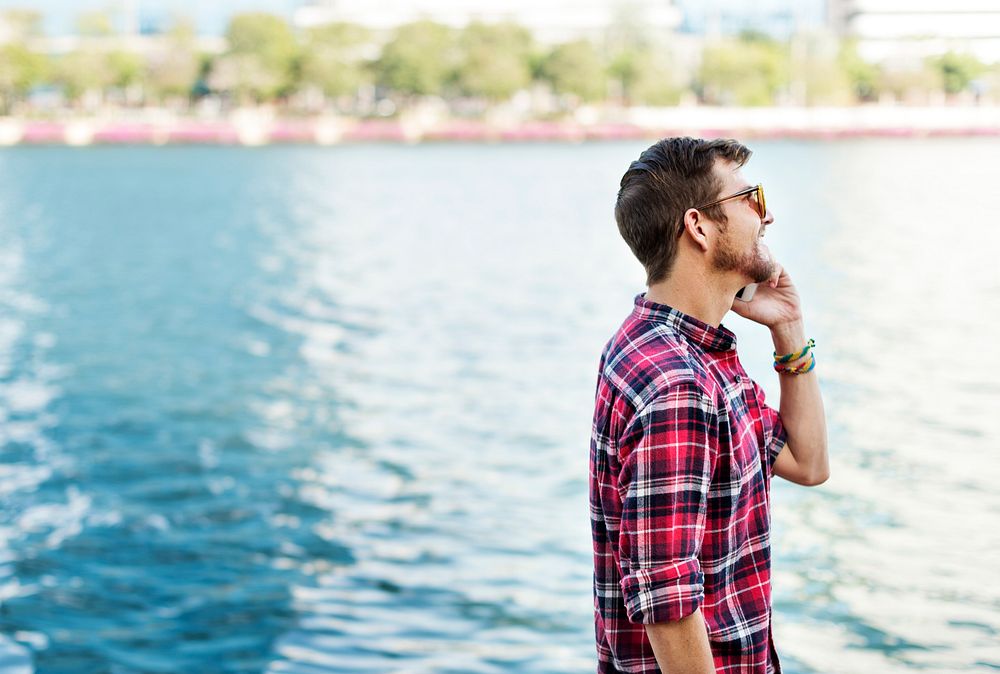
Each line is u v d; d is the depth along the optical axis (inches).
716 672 82.4
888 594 256.2
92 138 4269.2
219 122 4495.6
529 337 645.3
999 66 4028.1
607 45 4815.5
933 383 485.1
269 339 657.6
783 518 310.0
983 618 242.4
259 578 282.8
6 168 2728.8
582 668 229.3
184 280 937.5
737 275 85.7
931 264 903.1
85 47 4805.6
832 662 224.5
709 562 81.9
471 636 245.4
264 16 4687.5
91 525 326.6
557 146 3823.8
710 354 85.8
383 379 533.6
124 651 242.7
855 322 650.8
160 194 1946.4
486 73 4493.1
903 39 4311.0
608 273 928.9
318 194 1905.8
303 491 356.8
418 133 4384.8
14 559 298.4
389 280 911.0
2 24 4697.3
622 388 82.0
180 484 366.3
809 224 1233.4
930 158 2551.7
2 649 243.4
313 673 231.1
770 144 3415.4
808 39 4394.7
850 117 4175.7
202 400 495.5
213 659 239.3
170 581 282.5
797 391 97.8
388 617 258.1
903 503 321.1
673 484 78.4
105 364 587.2
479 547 300.2
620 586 85.0
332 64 4616.1
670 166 85.3
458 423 441.1
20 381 545.0
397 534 313.9
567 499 340.8
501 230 1305.4
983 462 362.0
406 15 5797.2
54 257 1112.8
